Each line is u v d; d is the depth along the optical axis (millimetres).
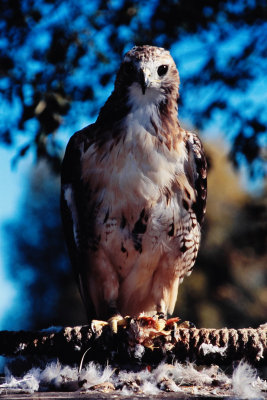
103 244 9789
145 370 7457
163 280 10117
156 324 7871
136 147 9422
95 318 10281
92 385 7098
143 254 9781
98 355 7566
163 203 9570
